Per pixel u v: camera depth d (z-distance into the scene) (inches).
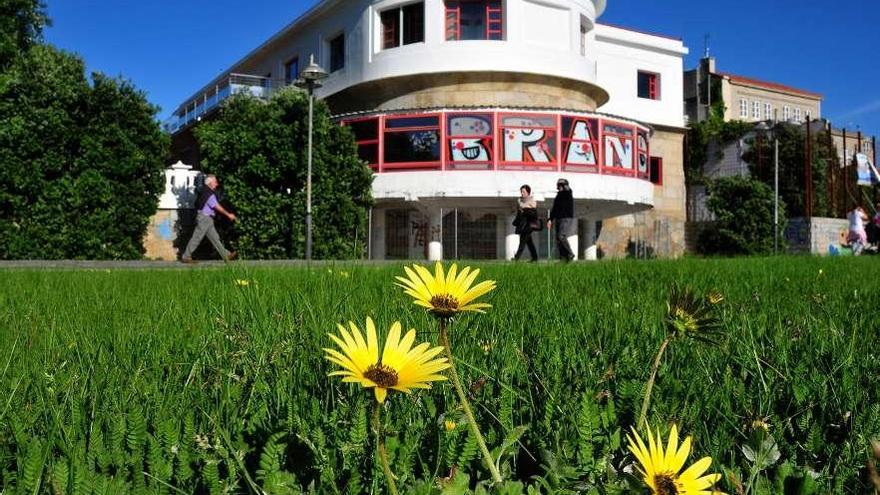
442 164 789.2
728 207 1047.0
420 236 881.5
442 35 847.7
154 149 659.4
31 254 585.0
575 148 810.8
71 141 606.9
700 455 42.0
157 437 41.4
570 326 90.1
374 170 816.3
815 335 82.9
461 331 82.9
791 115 1775.3
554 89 882.8
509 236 863.7
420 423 46.6
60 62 625.3
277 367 64.3
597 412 44.2
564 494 35.1
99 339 83.4
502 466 39.3
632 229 1079.0
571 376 59.1
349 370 27.4
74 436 43.4
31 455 33.8
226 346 75.3
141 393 56.1
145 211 649.0
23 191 588.1
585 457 39.6
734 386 56.8
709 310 36.8
